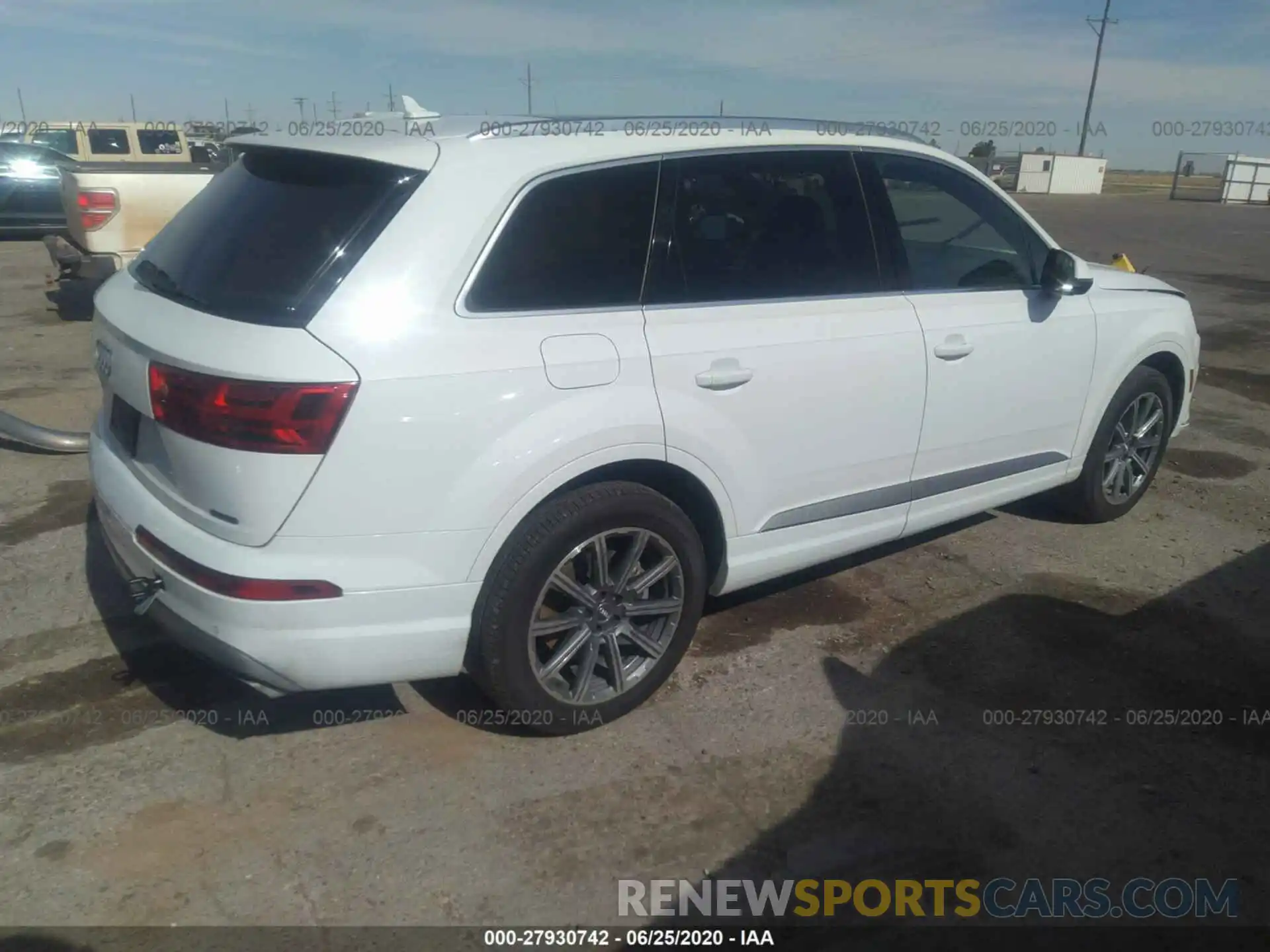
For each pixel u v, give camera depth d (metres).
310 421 2.65
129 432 3.20
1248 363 9.08
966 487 4.31
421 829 2.93
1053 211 29.36
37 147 15.17
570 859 2.84
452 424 2.81
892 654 3.92
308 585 2.75
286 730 3.37
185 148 18.91
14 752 3.22
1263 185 37.25
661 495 3.31
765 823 2.99
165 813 2.96
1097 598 4.42
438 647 2.99
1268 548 5.00
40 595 4.20
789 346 3.48
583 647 3.29
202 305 2.91
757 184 3.52
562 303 3.07
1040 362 4.37
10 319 9.64
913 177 4.00
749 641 4.00
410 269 2.81
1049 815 3.06
